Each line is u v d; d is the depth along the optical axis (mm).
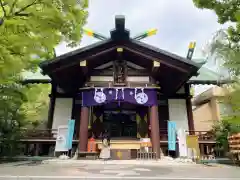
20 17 7070
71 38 7965
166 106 14117
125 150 10906
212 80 13930
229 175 5379
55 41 7852
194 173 5754
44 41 7688
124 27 10656
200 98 19703
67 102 14195
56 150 11031
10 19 6980
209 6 7547
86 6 7707
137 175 5246
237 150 9117
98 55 11000
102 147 10523
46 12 6938
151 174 5473
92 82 11398
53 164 8156
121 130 14156
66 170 6164
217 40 8062
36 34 7496
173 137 11523
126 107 14336
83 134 10602
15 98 10789
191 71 10555
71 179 4750
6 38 7379
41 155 12430
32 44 7648
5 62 7652
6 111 10836
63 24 7371
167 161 9195
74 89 13867
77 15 7582
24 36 7449
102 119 13992
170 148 11391
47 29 7332
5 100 10469
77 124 13688
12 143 11312
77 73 12000
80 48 10703
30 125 14969
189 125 13594
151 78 11609
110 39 10977
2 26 7066
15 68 8047
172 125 11766
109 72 11688
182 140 10922
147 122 13680
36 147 12258
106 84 11367
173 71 11625
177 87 12883
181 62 10617
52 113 14008
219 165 8359
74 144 12055
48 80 14094
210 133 12477
